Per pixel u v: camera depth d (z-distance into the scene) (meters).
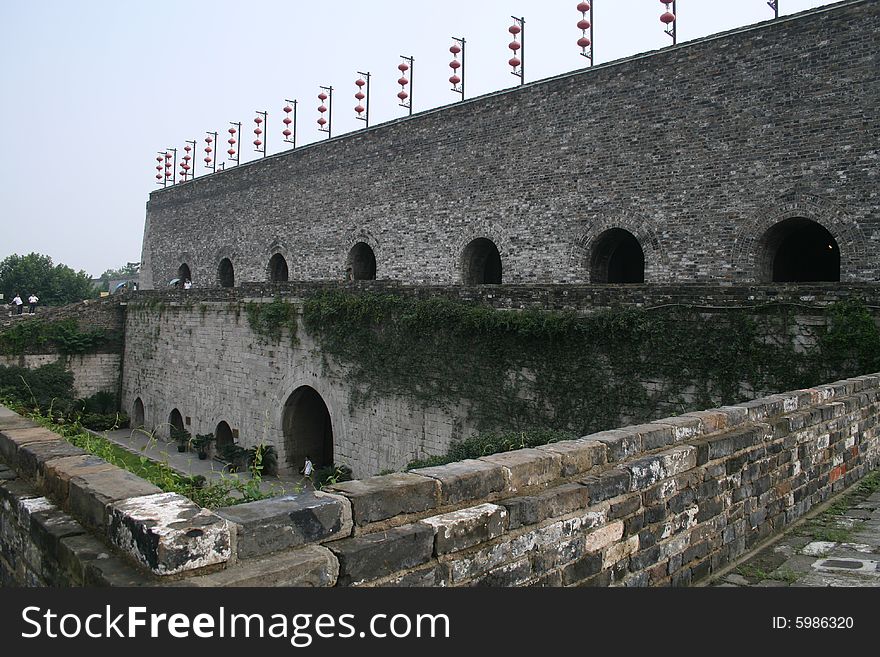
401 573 4.55
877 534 7.99
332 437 26.28
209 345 31.84
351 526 4.57
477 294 19.16
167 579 3.91
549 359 17.27
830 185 17.38
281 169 36.53
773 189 18.38
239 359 29.58
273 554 4.25
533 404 17.59
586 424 16.48
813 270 22.98
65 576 4.82
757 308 13.98
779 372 13.68
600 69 22.20
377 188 30.55
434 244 27.84
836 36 17.33
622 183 21.61
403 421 21.25
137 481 5.53
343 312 23.55
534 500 5.39
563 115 23.27
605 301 16.31
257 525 4.20
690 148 20.02
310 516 4.39
